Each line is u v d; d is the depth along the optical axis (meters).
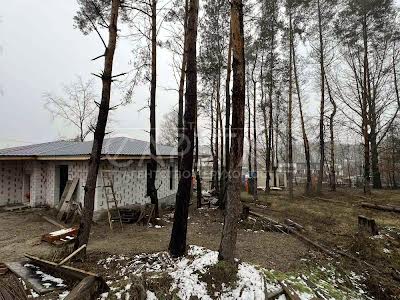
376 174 26.84
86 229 7.56
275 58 20.75
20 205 14.91
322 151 22.98
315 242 9.76
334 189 25.53
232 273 5.56
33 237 9.68
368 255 8.83
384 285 7.27
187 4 14.03
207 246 8.79
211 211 15.28
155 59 12.91
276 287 5.80
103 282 5.26
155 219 12.01
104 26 7.91
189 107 7.30
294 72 22.11
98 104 7.85
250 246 9.10
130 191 14.11
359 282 7.58
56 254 7.55
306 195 22.30
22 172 15.82
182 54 14.44
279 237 10.43
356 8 19.97
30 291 5.53
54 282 5.91
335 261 8.38
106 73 7.80
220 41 16.89
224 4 16.61
